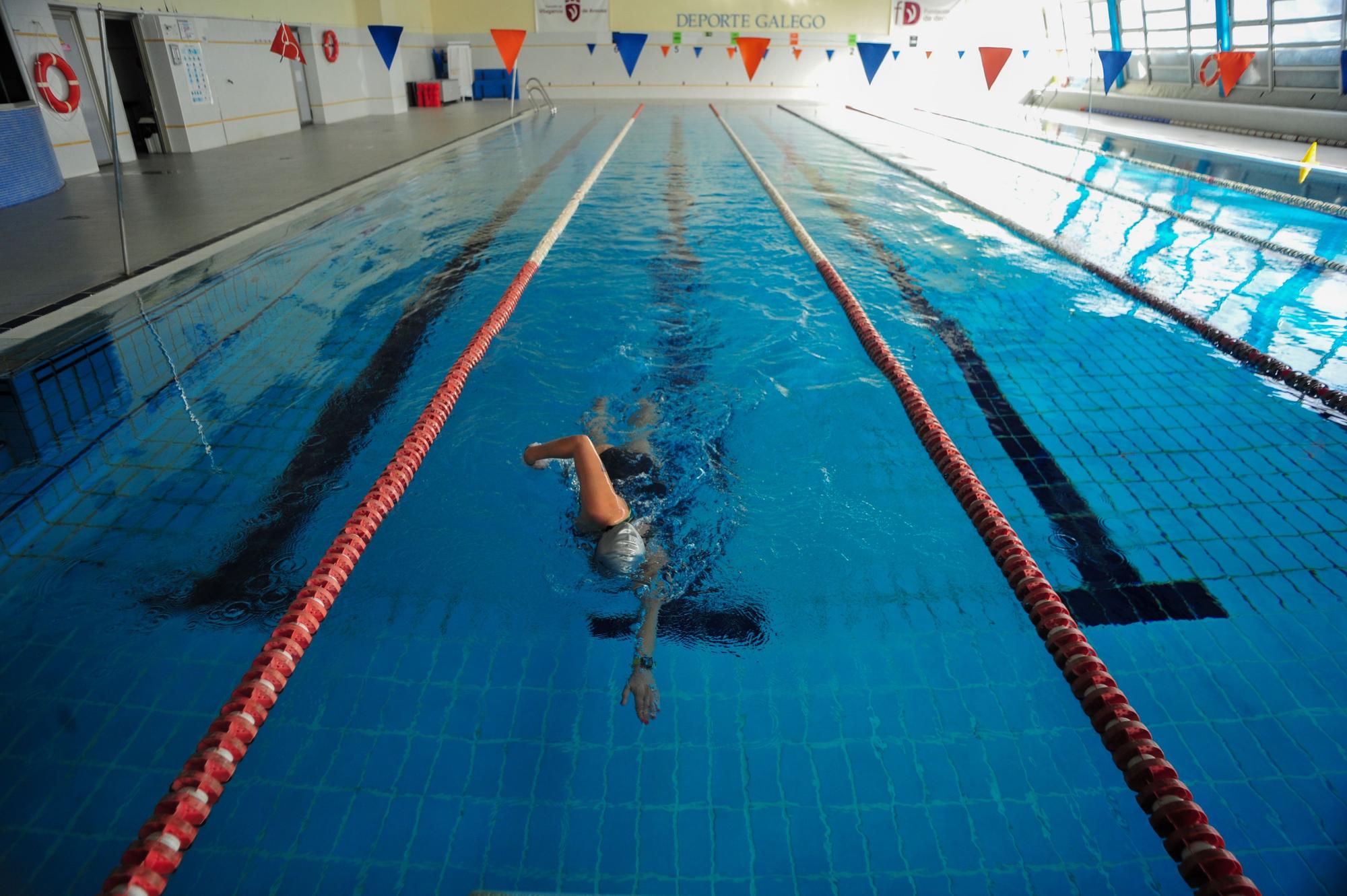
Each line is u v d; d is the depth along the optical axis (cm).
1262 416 252
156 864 110
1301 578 180
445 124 949
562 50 1330
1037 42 1313
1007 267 399
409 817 125
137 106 672
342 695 147
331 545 190
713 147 795
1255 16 870
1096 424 247
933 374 279
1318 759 136
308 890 115
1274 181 618
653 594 172
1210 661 158
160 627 164
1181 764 135
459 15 1299
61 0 553
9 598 171
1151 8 1024
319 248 401
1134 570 184
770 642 162
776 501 206
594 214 502
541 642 161
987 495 209
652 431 235
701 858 120
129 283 319
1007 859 120
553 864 119
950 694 150
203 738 135
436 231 450
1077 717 146
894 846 122
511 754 137
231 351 288
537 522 193
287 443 232
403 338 303
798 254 416
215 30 721
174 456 224
